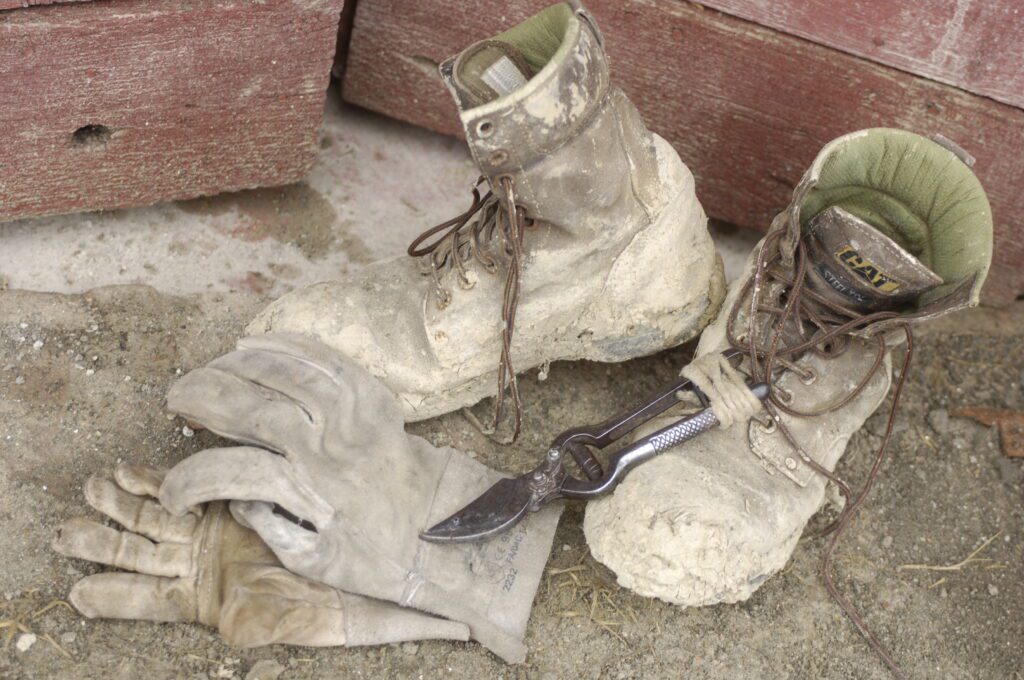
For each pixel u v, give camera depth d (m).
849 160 1.07
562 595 1.08
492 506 1.06
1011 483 1.19
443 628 1.04
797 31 1.16
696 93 1.21
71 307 1.16
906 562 1.14
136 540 1.02
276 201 1.24
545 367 1.15
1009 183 1.19
